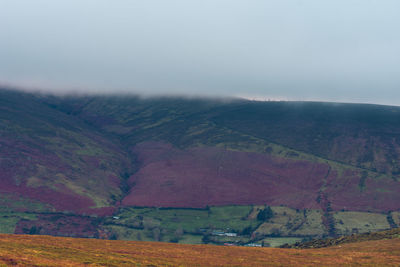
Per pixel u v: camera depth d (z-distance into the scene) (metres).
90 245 88.31
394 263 78.81
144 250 88.94
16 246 70.56
